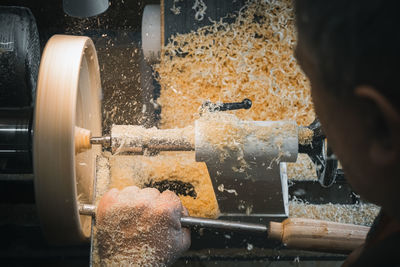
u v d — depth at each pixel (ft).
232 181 2.93
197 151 2.73
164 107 4.02
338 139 1.02
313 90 1.01
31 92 3.73
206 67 4.07
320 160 2.92
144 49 4.08
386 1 0.77
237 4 4.14
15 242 3.46
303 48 0.94
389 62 0.79
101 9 4.54
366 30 0.79
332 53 0.85
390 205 1.03
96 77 3.29
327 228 2.58
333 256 3.45
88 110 3.35
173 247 2.62
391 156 0.89
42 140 2.34
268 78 4.06
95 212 2.72
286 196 3.31
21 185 3.58
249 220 3.28
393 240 1.03
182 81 4.07
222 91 4.02
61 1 5.12
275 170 2.85
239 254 3.35
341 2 0.81
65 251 3.46
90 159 3.31
